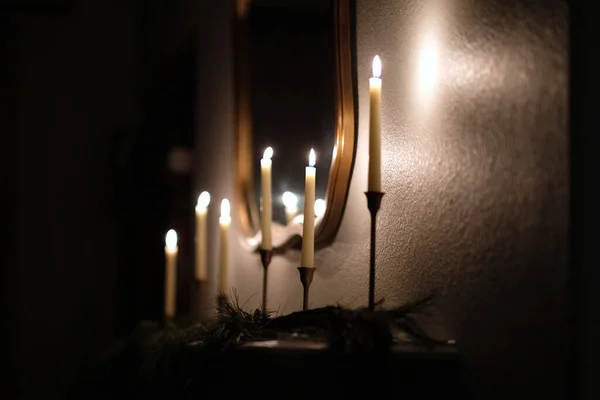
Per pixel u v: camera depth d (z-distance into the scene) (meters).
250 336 1.95
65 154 5.31
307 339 1.89
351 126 2.26
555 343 1.53
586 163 1.51
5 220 5.15
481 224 1.72
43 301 5.22
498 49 1.67
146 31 5.24
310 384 1.78
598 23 1.52
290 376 1.80
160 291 4.25
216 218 3.54
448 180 1.84
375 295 2.17
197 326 2.24
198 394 1.97
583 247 1.51
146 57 5.16
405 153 2.04
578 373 1.50
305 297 2.08
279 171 2.70
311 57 2.45
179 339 2.12
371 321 1.72
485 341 1.70
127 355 2.61
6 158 5.18
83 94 5.36
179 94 4.19
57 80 5.34
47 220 5.26
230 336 1.94
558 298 1.52
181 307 3.95
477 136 1.74
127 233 4.89
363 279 2.21
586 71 1.51
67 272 5.27
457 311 1.79
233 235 3.30
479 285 1.72
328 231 2.37
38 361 5.18
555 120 1.53
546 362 1.54
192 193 3.96
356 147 2.27
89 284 5.28
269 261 2.47
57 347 5.21
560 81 1.52
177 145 4.19
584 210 1.51
